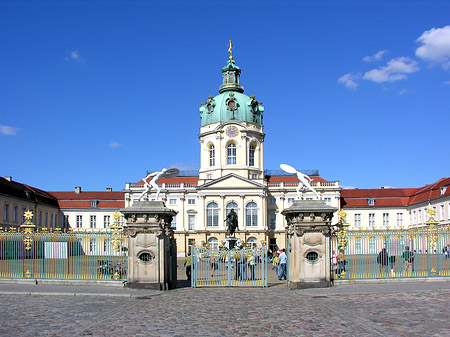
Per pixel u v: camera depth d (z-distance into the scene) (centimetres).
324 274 2650
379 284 2722
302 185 2878
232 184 8900
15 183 8506
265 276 2970
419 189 9650
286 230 2838
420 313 1795
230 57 9788
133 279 2688
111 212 9962
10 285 2792
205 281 3131
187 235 9056
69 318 1783
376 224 9556
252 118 9350
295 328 1603
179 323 1702
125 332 1550
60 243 3008
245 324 1680
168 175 2909
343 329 1569
